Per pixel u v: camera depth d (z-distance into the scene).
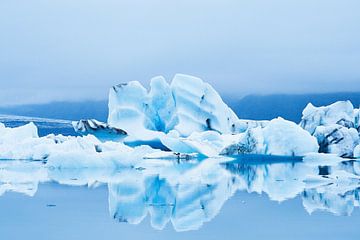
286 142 32.00
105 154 26.28
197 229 9.66
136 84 42.75
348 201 13.34
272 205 12.71
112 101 42.28
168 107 43.31
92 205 12.79
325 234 9.13
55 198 14.08
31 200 13.62
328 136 35.09
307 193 15.22
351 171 24.59
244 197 14.41
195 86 43.16
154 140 39.41
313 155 32.09
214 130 42.47
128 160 26.34
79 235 9.12
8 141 33.00
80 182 18.81
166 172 23.91
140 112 41.66
